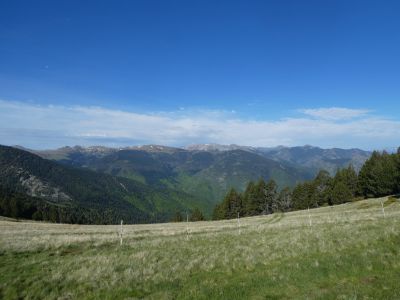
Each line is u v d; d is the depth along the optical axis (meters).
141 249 27.84
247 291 15.60
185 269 20.28
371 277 15.63
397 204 62.16
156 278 18.52
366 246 20.98
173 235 39.50
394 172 91.19
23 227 55.97
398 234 22.48
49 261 23.08
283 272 17.70
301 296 14.30
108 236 38.38
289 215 79.50
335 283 15.52
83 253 26.56
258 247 25.14
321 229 30.72
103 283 17.75
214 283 17.27
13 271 20.58
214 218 143.50
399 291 13.48
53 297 16.20
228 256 22.83
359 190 109.38
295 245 24.03
